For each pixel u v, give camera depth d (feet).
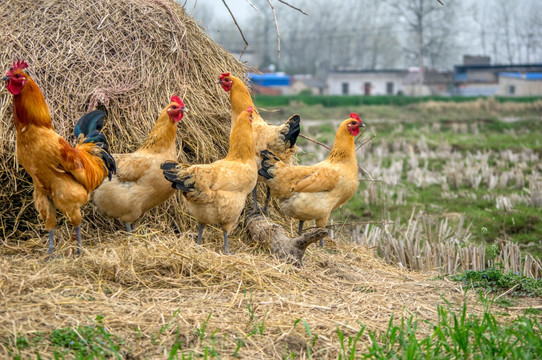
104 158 18.35
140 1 24.77
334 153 20.79
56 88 21.40
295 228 24.00
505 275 18.66
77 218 17.39
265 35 212.64
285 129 21.65
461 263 22.74
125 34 23.31
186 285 16.38
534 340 13.24
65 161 16.53
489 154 57.57
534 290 17.81
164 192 19.61
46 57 21.77
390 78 206.28
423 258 23.13
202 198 17.97
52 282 15.39
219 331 13.71
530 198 36.14
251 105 22.72
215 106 24.44
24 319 13.21
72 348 12.31
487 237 29.35
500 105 128.98
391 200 38.27
